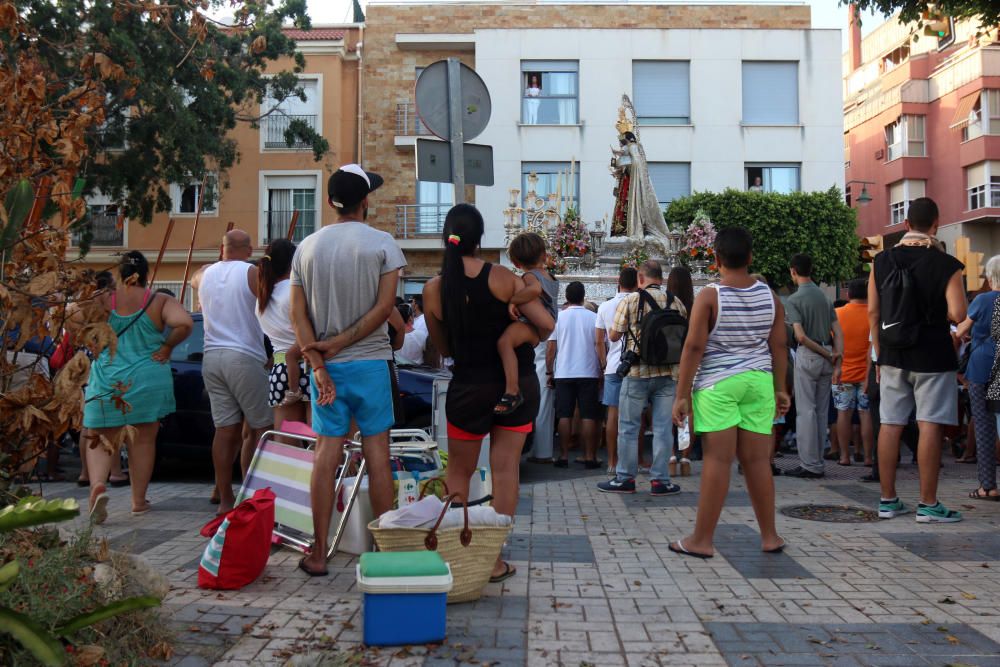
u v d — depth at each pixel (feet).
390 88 102.94
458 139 21.26
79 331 12.08
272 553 16.92
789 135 101.60
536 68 102.22
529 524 19.99
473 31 102.94
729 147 101.65
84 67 13.56
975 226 127.13
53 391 12.09
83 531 12.28
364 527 16.55
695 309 16.70
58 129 12.67
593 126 101.30
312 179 98.99
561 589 14.32
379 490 15.29
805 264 27.40
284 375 19.27
